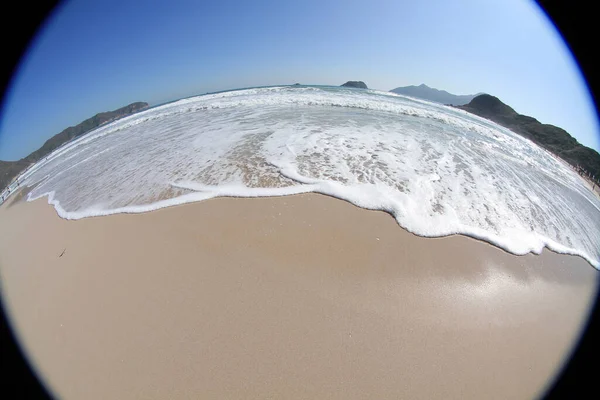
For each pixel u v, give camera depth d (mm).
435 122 11320
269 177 5297
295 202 4520
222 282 3033
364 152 6594
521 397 2191
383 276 3166
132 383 2180
